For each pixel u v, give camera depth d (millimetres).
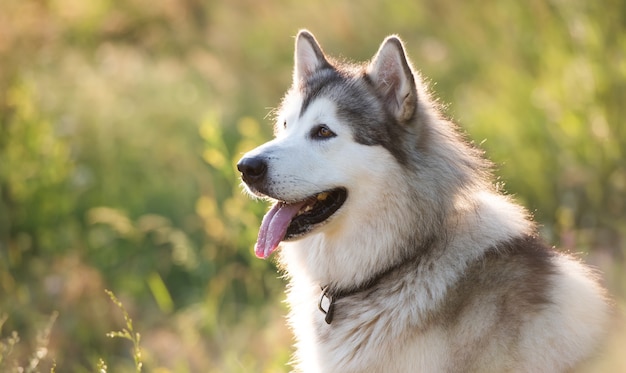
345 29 16250
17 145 11883
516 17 13992
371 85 6762
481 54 14391
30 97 12625
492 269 6184
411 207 6512
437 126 6789
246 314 10125
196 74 15578
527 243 6434
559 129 11461
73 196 11898
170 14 18047
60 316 9938
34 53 15070
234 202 10133
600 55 11523
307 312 6891
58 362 9195
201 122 13336
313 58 7293
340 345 6523
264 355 9086
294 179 6594
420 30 15945
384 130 6617
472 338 6055
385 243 6562
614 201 10391
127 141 13242
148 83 14875
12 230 11430
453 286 6211
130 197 12172
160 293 10062
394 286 6426
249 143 10859
